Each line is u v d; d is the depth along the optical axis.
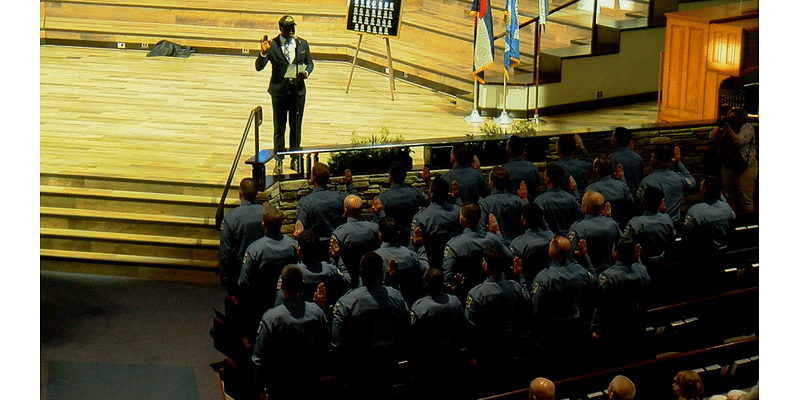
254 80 14.27
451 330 6.43
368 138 10.43
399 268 7.02
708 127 10.69
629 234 7.75
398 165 8.44
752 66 11.32
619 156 9.13
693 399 6.02
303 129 11.80
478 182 8.72
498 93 12.59
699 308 7.81
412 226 7.90
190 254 9.86
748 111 11.29
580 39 13.64
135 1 16.25
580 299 6.93
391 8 13.08
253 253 7.18
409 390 6.51
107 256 9.89
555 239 6.82
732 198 10.44
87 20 16.25
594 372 7.15
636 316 7.15
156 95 13.31
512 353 6.74
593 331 7.14
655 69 13.65
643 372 7.29
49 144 11.17
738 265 8.29
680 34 11.87
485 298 6.53
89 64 14.81
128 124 12.02
